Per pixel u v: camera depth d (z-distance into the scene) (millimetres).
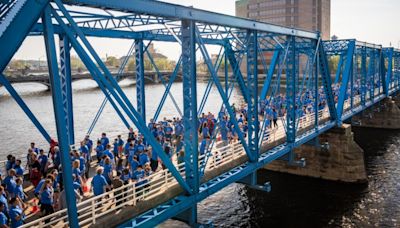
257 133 17547
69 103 17594
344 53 40125
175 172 12219
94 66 9039
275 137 22141
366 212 25281
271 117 25047
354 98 42594
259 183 31078
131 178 13805
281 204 27000
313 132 25703
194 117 12820
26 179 15359
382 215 24703
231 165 16688
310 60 29344
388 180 31344
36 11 7539
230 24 14695
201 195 13805
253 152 17703
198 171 13812
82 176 13695
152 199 12117
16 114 61094
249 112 17312
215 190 14625
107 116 60281
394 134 50562
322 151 31469
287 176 32688
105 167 12617
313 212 25578
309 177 32188
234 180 15953
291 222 24281
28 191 13828
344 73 33656
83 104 75562
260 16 134000
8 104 73625
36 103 75250
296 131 24000
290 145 21719
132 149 16031
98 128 50562
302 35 22250
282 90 68375
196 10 12609
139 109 21906
